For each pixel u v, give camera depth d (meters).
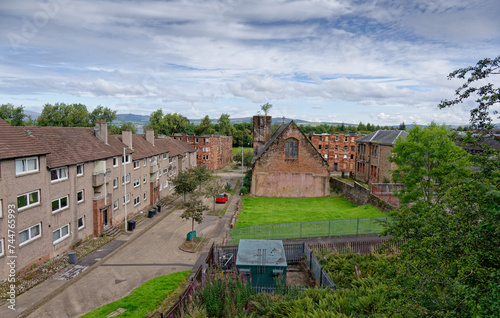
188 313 12.09
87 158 25.88
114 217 30.30
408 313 6.86
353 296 11.97
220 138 87.06
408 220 10.27
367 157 52.62
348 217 31.91
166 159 45.75
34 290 17.92
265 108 59.66
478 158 7.66
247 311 12.10
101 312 15.73
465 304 6.06
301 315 10.77
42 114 71.94
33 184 19.97
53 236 22.33
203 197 45.50
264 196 47.00
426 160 21.88
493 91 7.72
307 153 47.00
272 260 15.98
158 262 22.59
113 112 84.44
